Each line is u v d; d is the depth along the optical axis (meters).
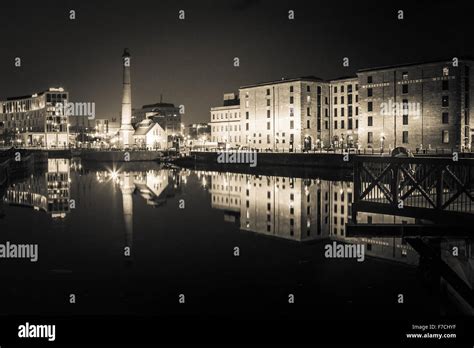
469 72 83.12
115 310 16.69
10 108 170.00
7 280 20.16
